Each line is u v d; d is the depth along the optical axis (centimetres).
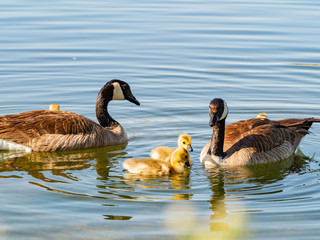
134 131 1695
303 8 3247
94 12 3122
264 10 3200
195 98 1962
